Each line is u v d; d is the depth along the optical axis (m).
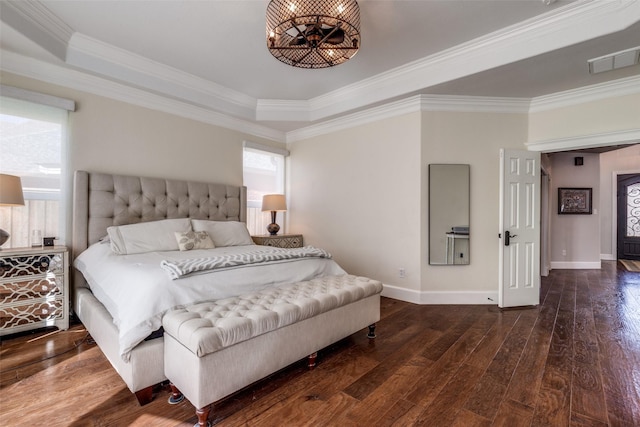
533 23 2.44
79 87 2.89
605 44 2.33
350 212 4.18
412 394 1.75
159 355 1.66
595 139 3.15
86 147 2.95
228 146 4.13
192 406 1.62
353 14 2.04
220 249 3.05
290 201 4.93
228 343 1.51
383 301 3.62
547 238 5.37
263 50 2.89
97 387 1.77
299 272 2.48
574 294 4.01
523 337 2.56
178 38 2.69
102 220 2.94
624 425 1.50
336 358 2.19
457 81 3.02
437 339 2.52
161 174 3.48
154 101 3.38
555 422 1.52
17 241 2.67
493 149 3.58
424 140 3.52
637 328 2.78
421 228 3.52
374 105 3.70
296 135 4.81
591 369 2.03
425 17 2.38
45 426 1.45
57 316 2.56
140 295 1.69
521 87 3.19
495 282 3.58
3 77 2.51
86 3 2.22
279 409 1.61
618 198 7.16
